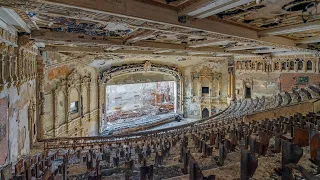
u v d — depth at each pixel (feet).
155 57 73.82
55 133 56.08
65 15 17.70
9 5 15.38
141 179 10.80
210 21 24.02
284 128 18.94
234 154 15.28
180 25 21.27
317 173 9.52
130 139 34.50
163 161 16.24
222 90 89.66
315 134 11.26
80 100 66.74
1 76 21.50
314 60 56.90
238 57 78.84
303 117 21.57
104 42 35.45
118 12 17.16
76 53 52.90
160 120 93.61
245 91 77.66
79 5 15.25
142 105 127.34
